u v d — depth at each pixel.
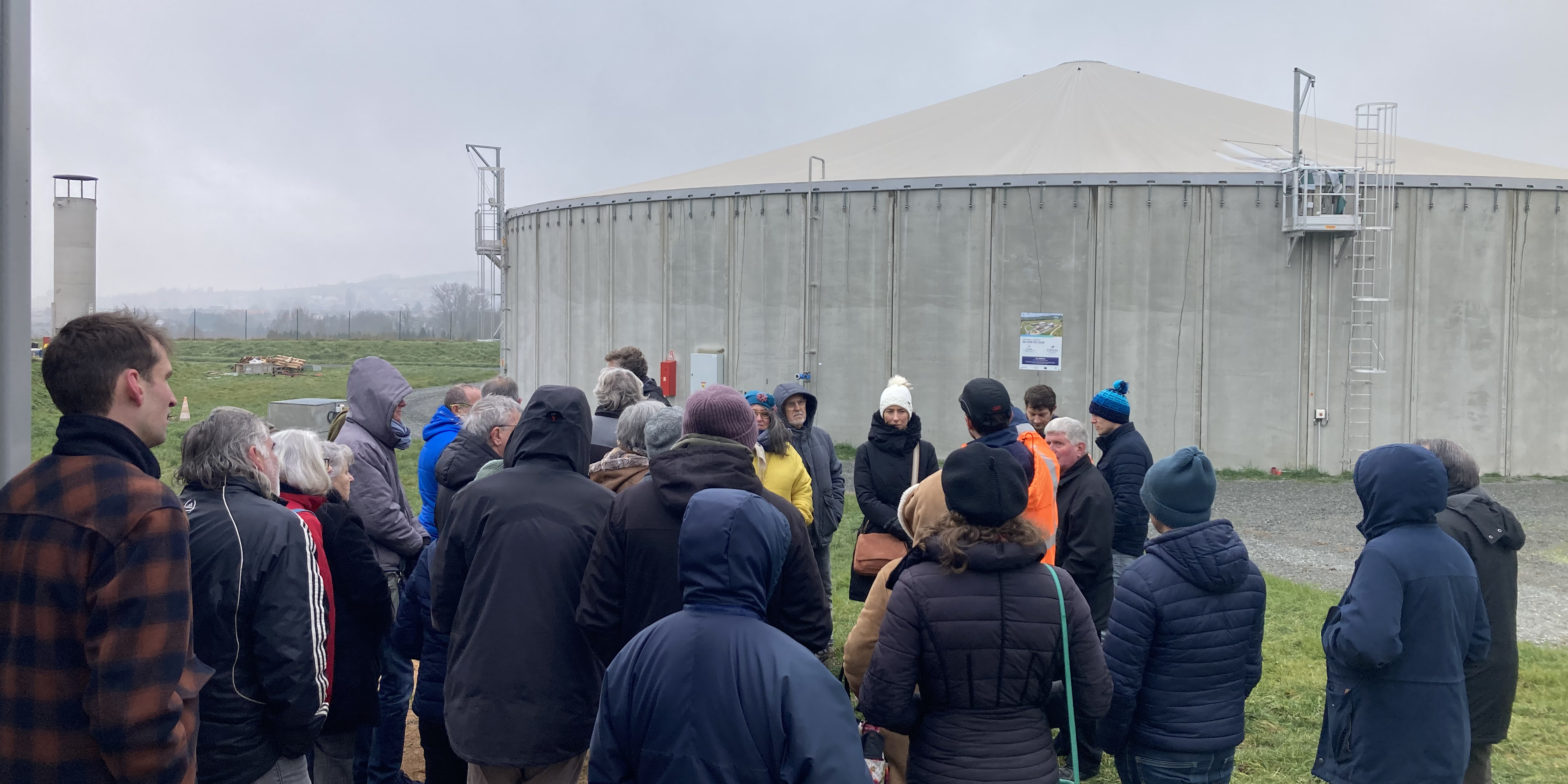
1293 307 16.80
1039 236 17.30
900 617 3.22
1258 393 16.91
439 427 6.63
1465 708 3.89
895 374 18.20
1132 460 6.48
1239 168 17.47
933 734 3.25
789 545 2.95
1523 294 17.02
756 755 2.51
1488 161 21.00
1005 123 22.27
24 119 3.37
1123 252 17.02
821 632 3.65
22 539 2.52
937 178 17.77
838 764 2.49
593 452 5.86
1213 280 16.89
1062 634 3.19
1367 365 16.80
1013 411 6.34
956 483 3.24
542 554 3.79
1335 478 16.56
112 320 2.71
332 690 4.18
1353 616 3.83
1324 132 22.14
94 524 2.51
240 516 3.36
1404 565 3.84
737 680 2.54
